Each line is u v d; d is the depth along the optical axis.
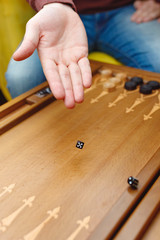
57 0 0.50
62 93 0.42
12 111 0.50
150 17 0.77
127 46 0.75
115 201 0.34
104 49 0.82
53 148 0.42
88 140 0.43
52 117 0.48
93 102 0.51
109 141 0.43
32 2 0.54
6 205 0.34
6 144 0.43
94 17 0.79
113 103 0.51
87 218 0.32
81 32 0.50
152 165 0.38
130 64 0.76
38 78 0.66
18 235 0.31
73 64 0.47
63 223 0.32
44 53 0.47
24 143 0.43
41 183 0.37
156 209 0.32
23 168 0.39
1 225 0.32
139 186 0.35
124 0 0.79
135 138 0.43
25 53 0.41
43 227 0.32
